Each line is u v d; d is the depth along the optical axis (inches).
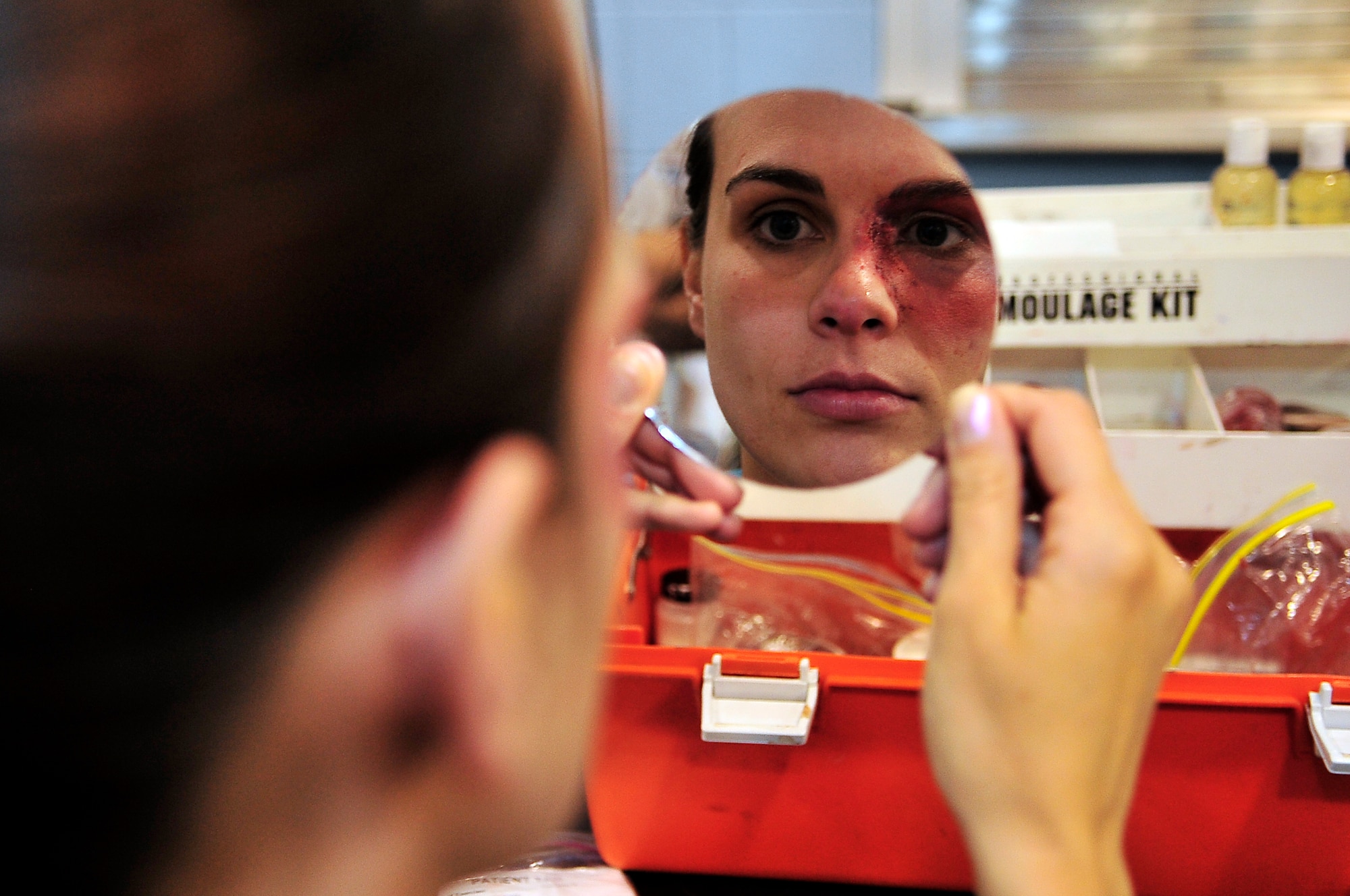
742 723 23.2
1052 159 69.0
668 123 67.0
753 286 21.2
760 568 31.2
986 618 14.8
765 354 21.6
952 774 14.9
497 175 7.8
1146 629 15.1
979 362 21.2
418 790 8.3
